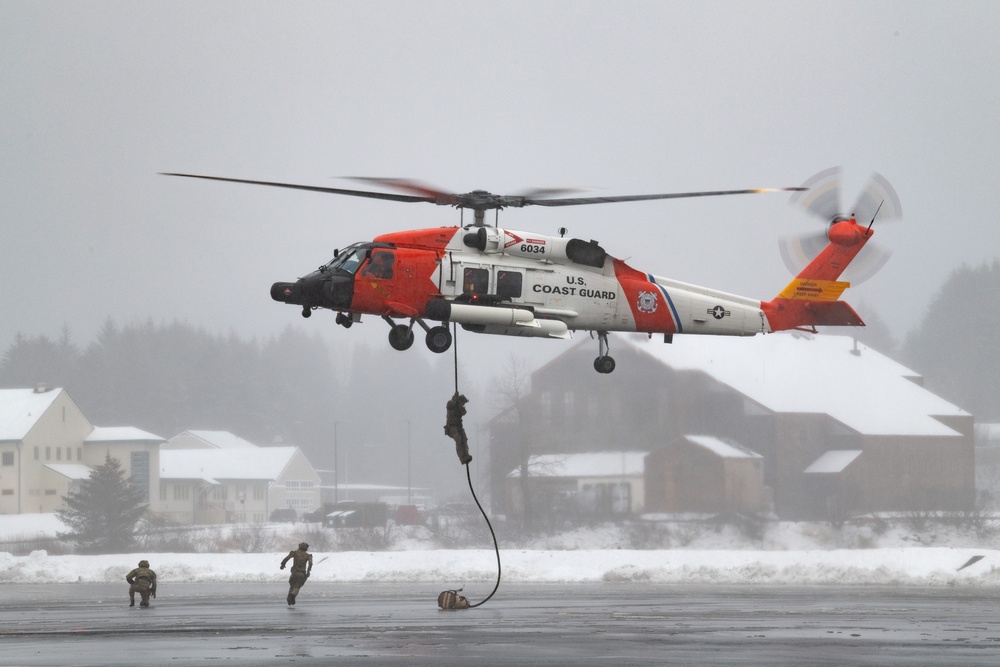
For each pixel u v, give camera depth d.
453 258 70.31
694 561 128.12
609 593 95.44
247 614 73.75
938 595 91.38
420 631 59.75
